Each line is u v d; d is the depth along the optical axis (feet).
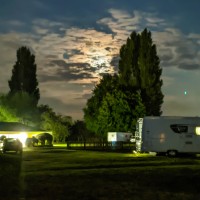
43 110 349.20
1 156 115.44
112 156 128.16
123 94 238.48
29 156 131.95
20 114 305.32
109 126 238.68
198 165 93.81
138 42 264.93
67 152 157.28
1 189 56.13
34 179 67.67
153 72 256.93
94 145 210.79
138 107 238.27
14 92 318.24
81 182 63.77
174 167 87.81
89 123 274.57
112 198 49.14
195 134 123.03
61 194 52.29
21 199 48.80
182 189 56.18
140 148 124.88
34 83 327.67
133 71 259.80
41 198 49.42
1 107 298.15
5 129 243.81
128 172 77.51
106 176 71.41
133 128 237.66
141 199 48.44
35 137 240.94
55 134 326.24
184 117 123.65
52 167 91.20
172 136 122.83
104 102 240.32
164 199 48.47
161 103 257.75
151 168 85.35
